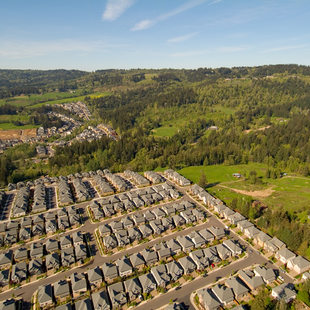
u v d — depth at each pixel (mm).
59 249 93062
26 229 102125
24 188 145500
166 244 91500
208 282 75438
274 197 130875
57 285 73000
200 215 110938
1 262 83688
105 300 67688
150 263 83625
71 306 67938
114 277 77750
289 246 88000
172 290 72938
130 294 69875
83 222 110938
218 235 96438
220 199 130250
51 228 103750
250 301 68000
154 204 126562
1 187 154875
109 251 90812
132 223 106688
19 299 70812
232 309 63344
